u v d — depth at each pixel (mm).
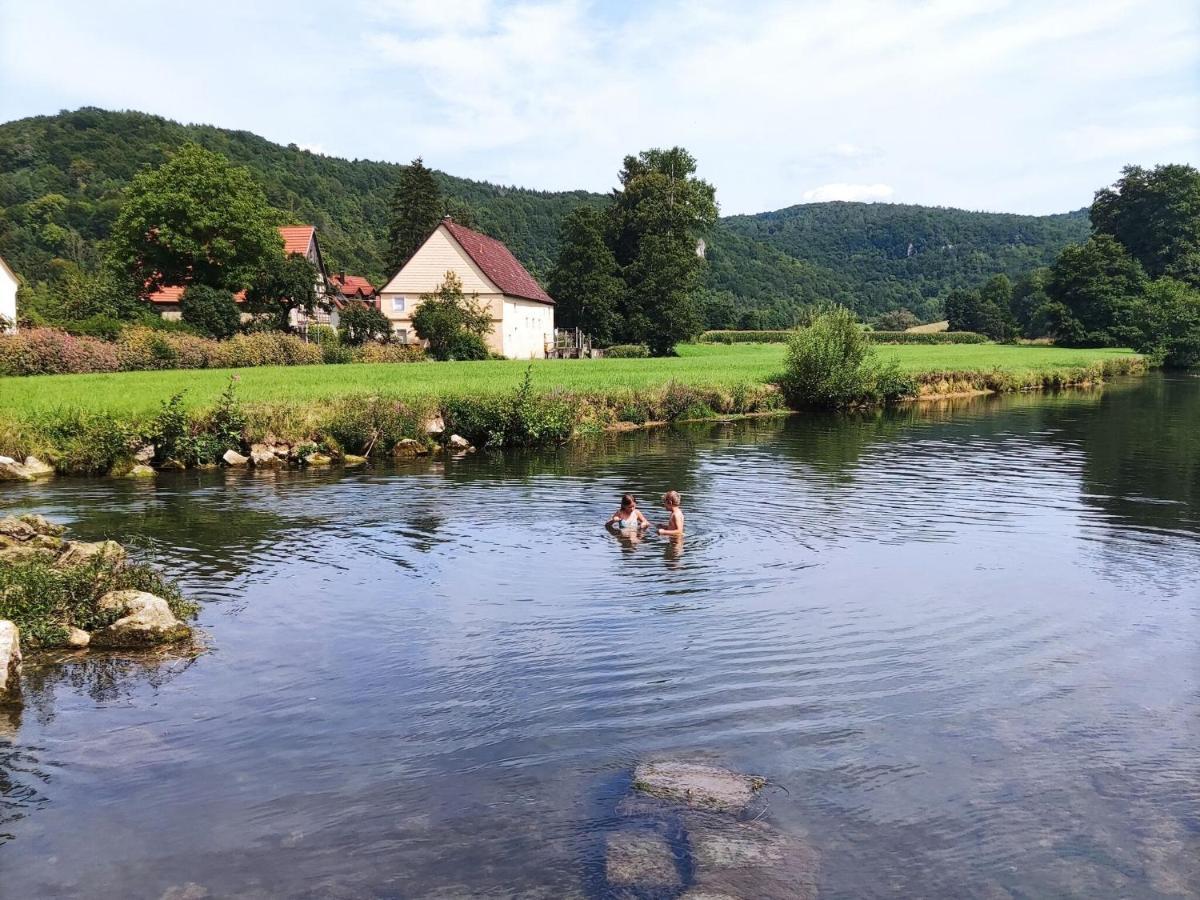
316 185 167000
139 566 11898
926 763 7004
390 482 20969
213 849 5867
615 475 22141
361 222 165875
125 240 59375
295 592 11648
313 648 9586
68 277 63062
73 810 6371
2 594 10164
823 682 8617
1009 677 8789
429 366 49281
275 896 5367
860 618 10609
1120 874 5602
